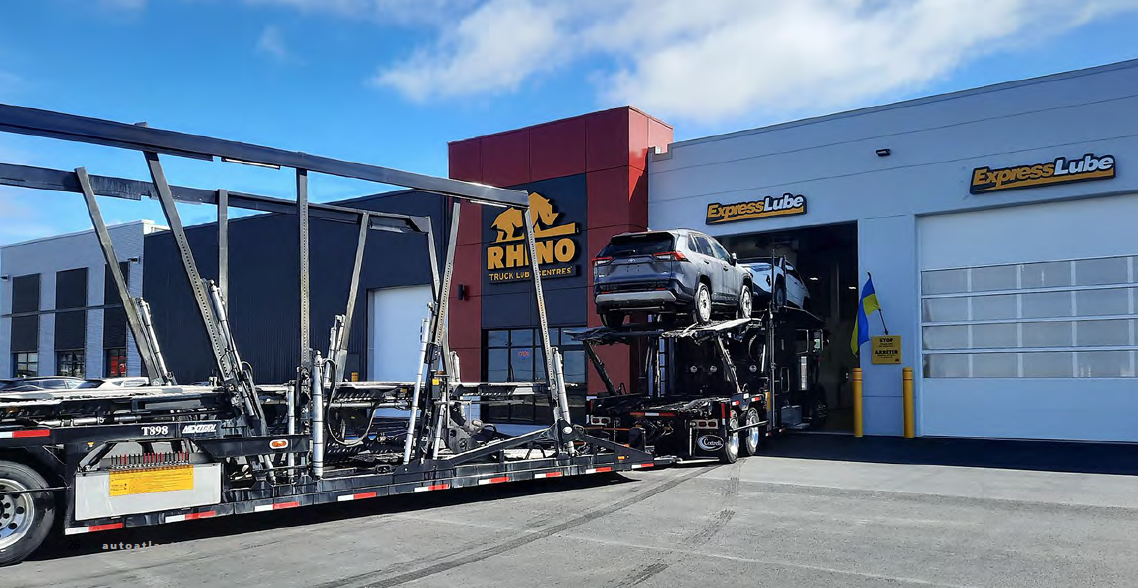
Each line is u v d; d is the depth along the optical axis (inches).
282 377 1229.7
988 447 631.2
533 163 912.9
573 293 873.5
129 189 346.9
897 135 735.7
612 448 466.6
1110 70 641.6
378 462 412.8
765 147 805.2
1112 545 301.4
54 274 1585.9
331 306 1163.9
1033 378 680.4
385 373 1104.8
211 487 312.2
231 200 383.6
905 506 384.5
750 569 265.3
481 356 944.9
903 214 730.2
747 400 592.7
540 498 412.8
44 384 757.9
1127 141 633.6
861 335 742.5
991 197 690.2
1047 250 678.5
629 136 850.8
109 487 290.4
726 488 442.9
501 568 267.6
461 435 440.8
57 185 327.3
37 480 279.6
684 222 849.5
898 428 723.4
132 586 247.0
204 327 332.5
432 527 338.0
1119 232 649.0
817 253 964.6
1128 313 642.8
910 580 252.2
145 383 497.4
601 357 839.1
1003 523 343.0
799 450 633.6
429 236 460.1
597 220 861.8
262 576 258.5
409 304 1085.1
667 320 594.6
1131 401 639.1
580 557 282.8
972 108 701.3
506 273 927.7
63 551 294.8
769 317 664.4
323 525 343.6
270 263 1257.4
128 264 1455.5
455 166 974.4
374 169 379.9
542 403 890.1
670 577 255.4
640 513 368.5
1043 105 668.7
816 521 348.2
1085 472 496.7
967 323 711.7
